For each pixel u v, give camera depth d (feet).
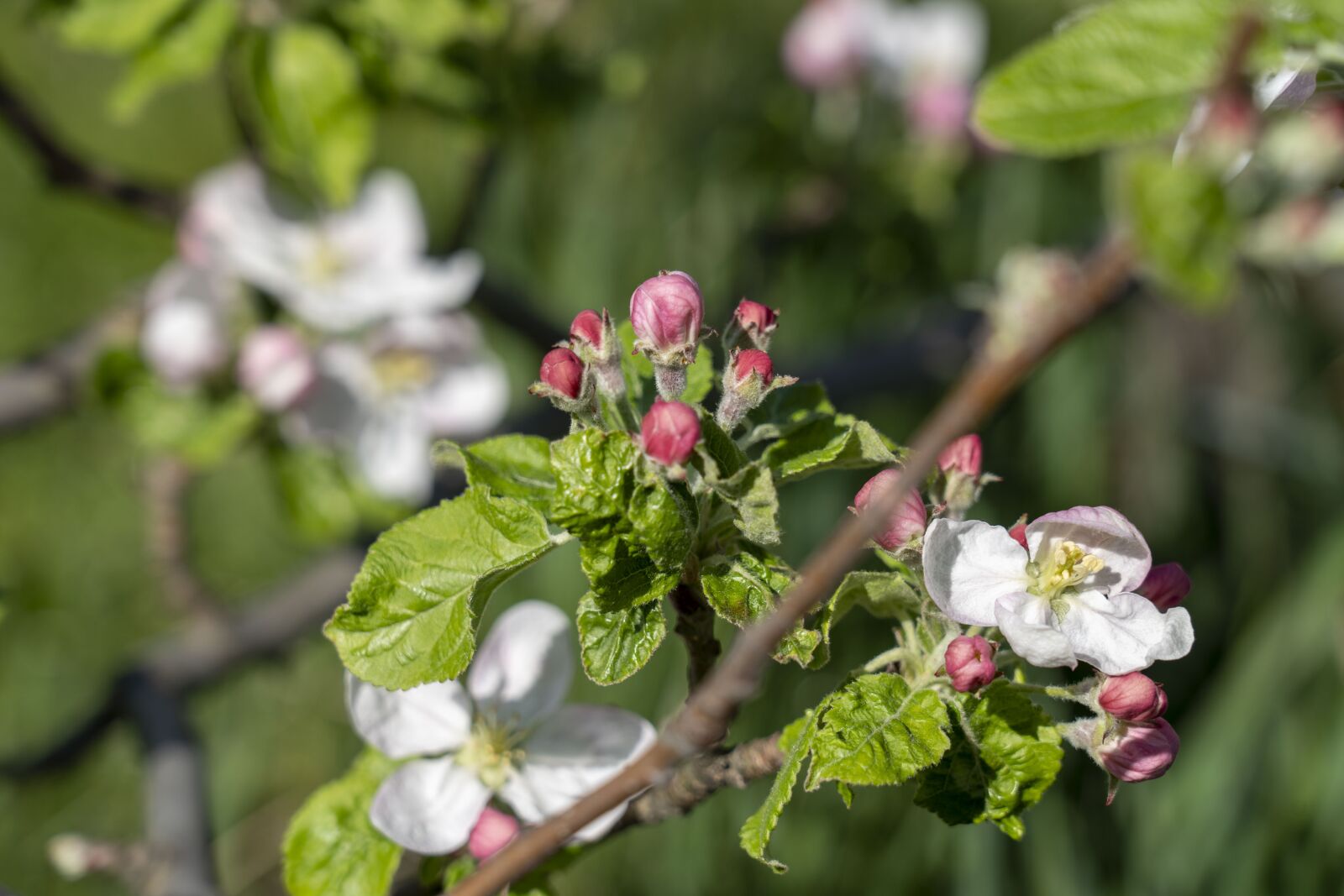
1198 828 3.26
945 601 1.86
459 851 2.01
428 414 2.77
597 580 1.83
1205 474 4.15
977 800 1.86
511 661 2.03
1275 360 4.21
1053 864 3.32
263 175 2.74
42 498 4.14
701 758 1.93
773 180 3.90
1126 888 3.32
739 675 1.71
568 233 3.97
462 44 2.75
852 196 3.84
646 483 1.82
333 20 2.47
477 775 2.00
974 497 1.91
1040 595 1.87
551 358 1.86
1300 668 3.32
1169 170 1.59
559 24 3.26
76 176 2.72
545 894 1.97
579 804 1.80
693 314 1.86
